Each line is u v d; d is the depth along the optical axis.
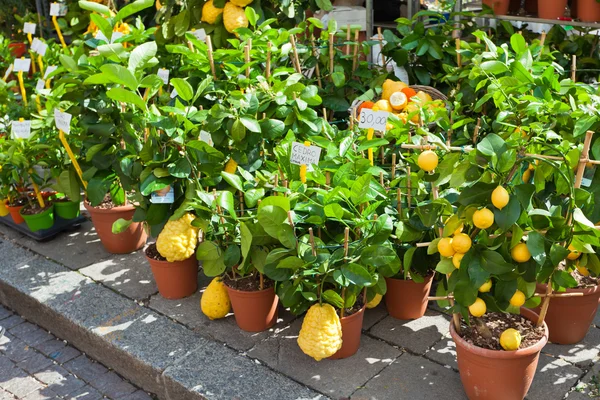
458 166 1.67
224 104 2.37
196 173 2.24
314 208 1.95
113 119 2.41
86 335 2.35
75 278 2.68
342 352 2.08
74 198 2.76
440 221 2.00
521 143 1.71
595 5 2.83
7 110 3.31
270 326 2.27
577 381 1.92
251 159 2.23
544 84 2.13
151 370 2.12
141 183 2.18
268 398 1.92
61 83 2.41
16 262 2.84
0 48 3.99
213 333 2.26
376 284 2.04
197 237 2.44
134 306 2.46
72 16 3.66
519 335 1.75
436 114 2.30
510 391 1.79
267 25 2.54
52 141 2.89
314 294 1.96
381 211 2.10
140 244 2.89
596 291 1.97
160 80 2.30
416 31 2.81
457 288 1.69
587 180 1.90
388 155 2.43
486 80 2.19
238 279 2.25
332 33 2.73
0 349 2.49
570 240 1.65
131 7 2.37
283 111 2.24
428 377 1.99
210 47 2.36
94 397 2.19
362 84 2.91
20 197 3.12
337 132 2.38
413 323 2.26
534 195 1.82
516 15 3.10
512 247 1.66
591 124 1.82
